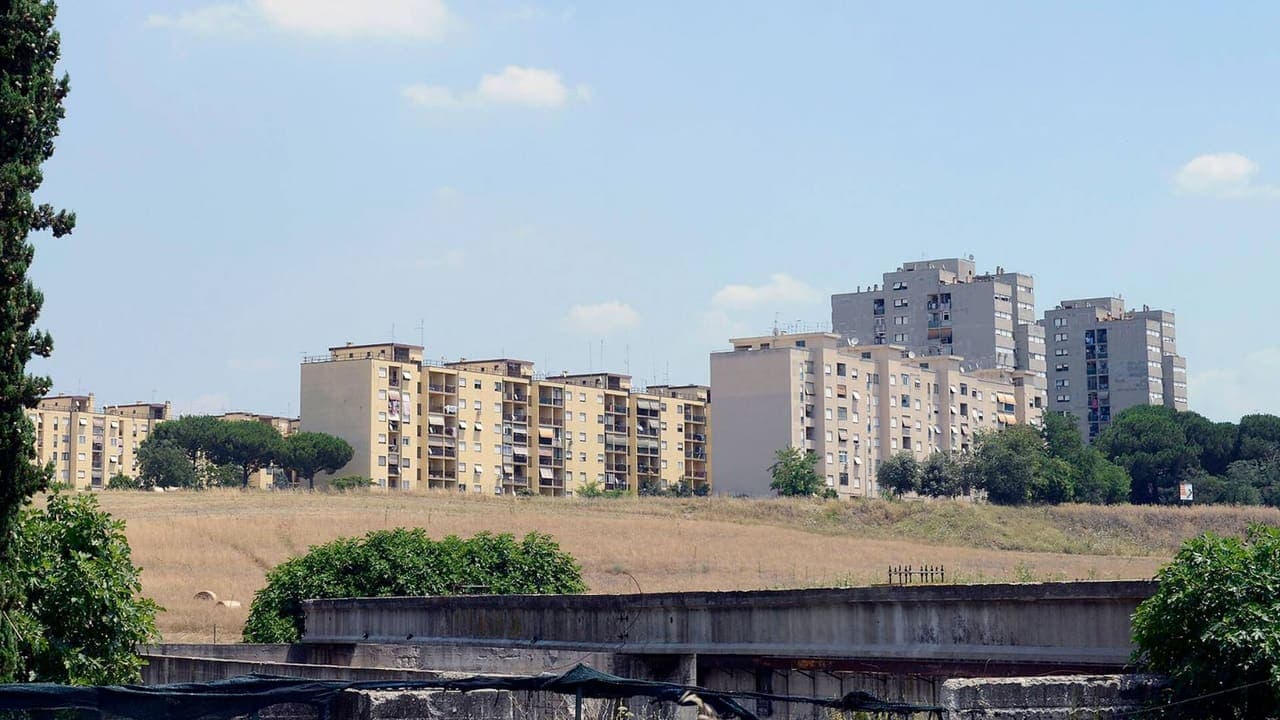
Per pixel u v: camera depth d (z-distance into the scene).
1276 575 18.39
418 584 51.00
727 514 125.88
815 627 29.06
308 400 187.38
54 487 24.83
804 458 165.00
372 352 192.12
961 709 18.30
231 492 128.38
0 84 22.31
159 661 31.41
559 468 199.38
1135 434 196.25
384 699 17.47
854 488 179.62
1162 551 113.25
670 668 32.00
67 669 23.45
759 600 30.48
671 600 32.84
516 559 53.34
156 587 73.31
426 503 125.25
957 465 166.00
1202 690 18.34
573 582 54.38
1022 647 25.00
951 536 121.50
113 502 117.06
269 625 49.75
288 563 52.09
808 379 177.50
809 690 29.38
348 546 52.28
